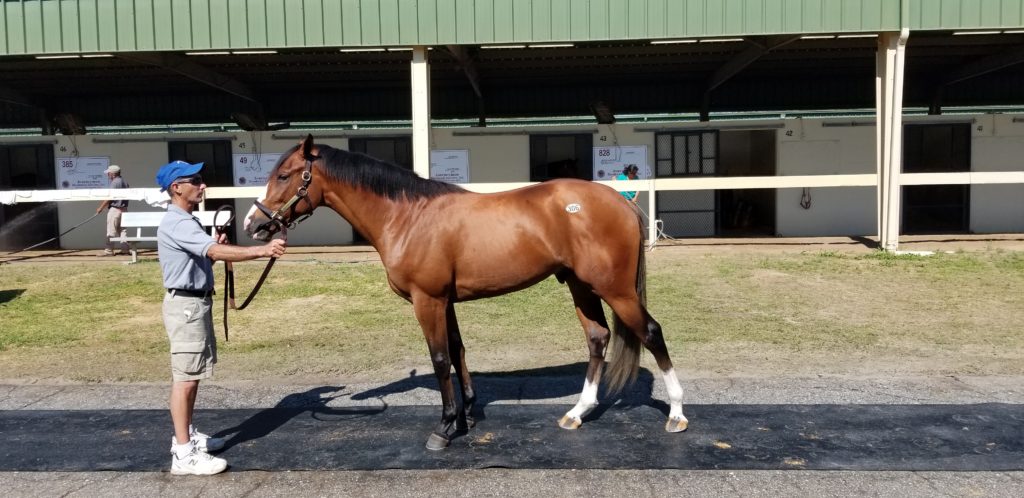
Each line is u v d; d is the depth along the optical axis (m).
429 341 4.34
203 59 11.95
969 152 14.24
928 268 9.83
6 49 10.66
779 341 6.62
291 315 7.98
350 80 14.15
